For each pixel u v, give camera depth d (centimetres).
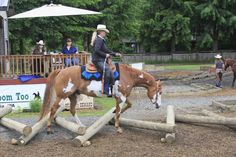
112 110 1203
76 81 1145
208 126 1263
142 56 5784
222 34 5706
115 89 1155
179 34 5550
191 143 1079
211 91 2373
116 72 1155
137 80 1198
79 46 3753
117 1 4066
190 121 1257
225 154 988
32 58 1767
